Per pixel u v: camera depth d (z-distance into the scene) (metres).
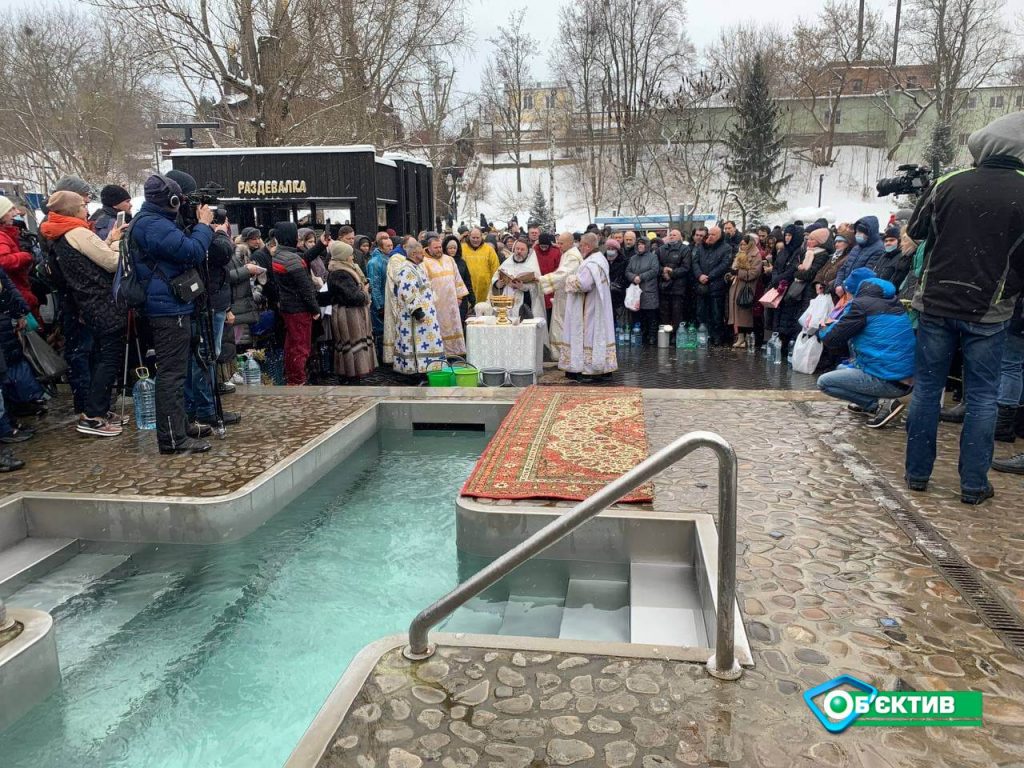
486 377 8.16
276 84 15.98
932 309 3.89
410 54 19.27
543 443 5.28
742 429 5.64
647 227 29.23
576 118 49.59
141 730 2.82
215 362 5.55
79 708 2.94
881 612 2.96
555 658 2.64
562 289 9.23
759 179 37.97
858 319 5.31
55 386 7.07
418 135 23.97
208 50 16.22
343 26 18.03
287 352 8.07
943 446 5.08
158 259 4.82
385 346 8.92
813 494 4.25
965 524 3.79
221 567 4.11
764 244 11.73
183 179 5.24
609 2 44.16
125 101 27.89
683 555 3.92
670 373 9.44
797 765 2.12
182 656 3.30
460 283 9.47
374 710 2.38
